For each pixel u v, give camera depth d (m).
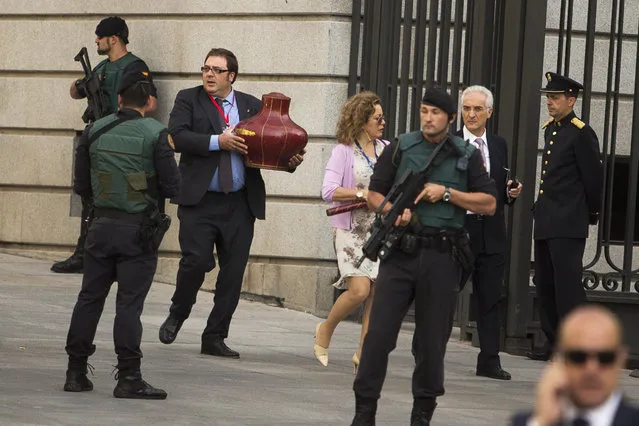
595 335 7.14
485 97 22.92
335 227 21.19
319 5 29.39
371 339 16.17
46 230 34.03
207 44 31.08
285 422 17.08
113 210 18.16
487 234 23.00
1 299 27.59
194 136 22.64
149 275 18.34
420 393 16.33
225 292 22.97
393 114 28.62
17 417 16.14
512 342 26.38
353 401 19.17
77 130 33.53
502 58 26.31
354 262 20.98
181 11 31.45
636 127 26.31
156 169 18.20
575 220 24.50
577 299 24.58
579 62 30.55
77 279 31.27
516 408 19.64
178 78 31.64
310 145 29.53
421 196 16.09
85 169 18.41
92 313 18.36
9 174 34.50
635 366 25.84
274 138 22.55
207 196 22.84
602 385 7.15
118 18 31.47
